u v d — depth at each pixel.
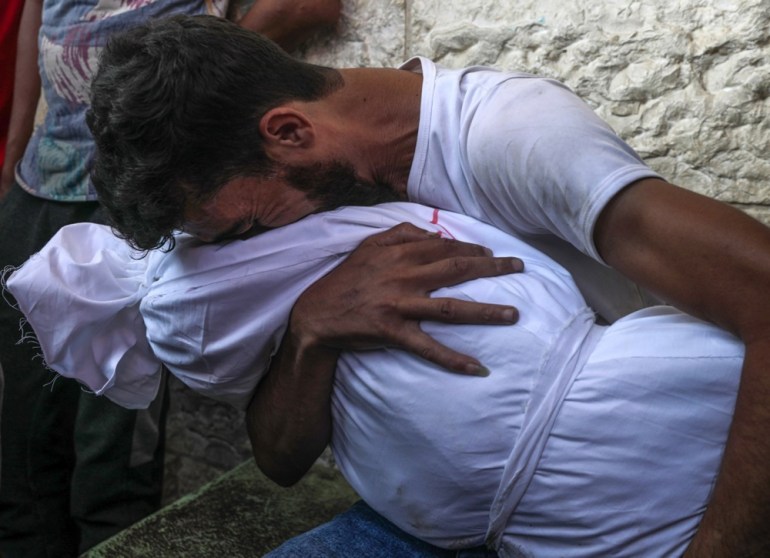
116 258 1.06
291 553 1.01
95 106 0.84
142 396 1.14
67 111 1.52
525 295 0.85
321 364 0.91
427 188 0.94
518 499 0.84
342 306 0.86
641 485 0.79
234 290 0.90
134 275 1.04
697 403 0.77
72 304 0.99
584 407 0.79
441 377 0.83
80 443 1.61
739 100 1.19
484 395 0.81
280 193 0.88
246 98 0.83
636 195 0.75
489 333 0.82
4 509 1.71
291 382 0.94
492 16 1.34
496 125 0.83
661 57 1.22
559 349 0.81
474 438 0.82
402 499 0.91
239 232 0.90
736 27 1.17
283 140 0.85
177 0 1.41
